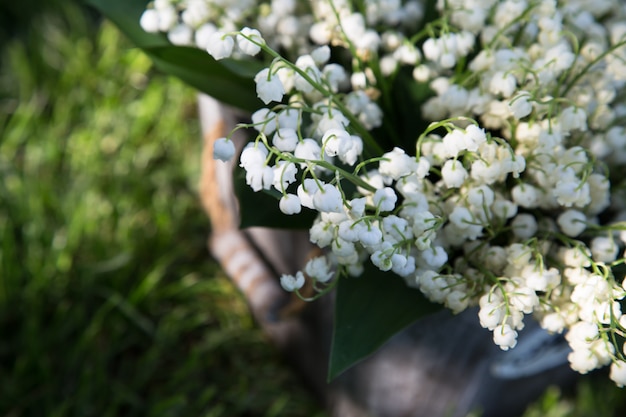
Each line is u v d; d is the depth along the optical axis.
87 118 0.70
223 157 0.25
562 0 0.34
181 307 0.58
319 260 0.29
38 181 0.62
